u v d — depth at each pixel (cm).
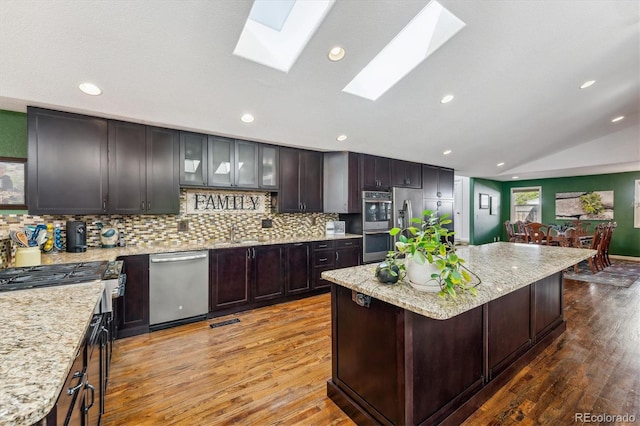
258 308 358
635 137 554
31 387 67
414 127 396
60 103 245
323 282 414
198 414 175
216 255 328
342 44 224
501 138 494
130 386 201
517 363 217
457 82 306
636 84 373
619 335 278
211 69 233
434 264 148
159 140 309
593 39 266
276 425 167
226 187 352
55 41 187
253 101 284
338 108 320
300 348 256
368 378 164
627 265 603
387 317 152
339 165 443
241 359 238
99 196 276
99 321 149
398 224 495
